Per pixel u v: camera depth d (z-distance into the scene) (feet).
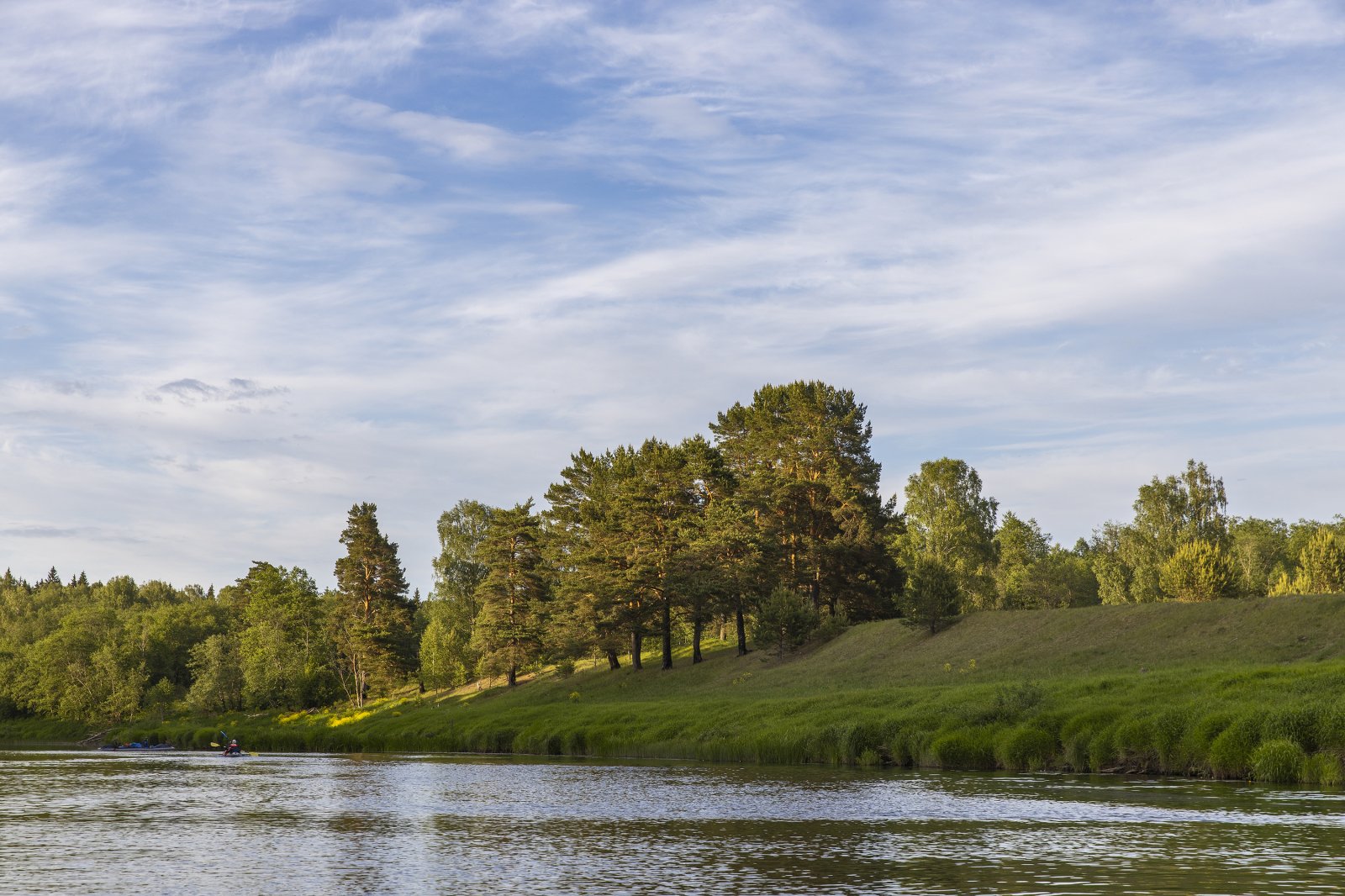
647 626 338.13
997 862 80.23
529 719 264.93
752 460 366.63
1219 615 214.07
